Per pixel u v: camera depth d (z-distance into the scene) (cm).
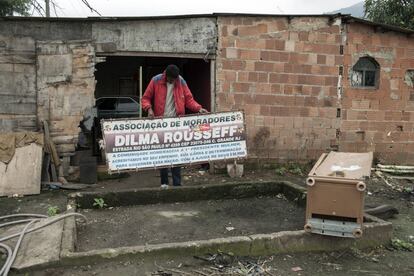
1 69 873
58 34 891
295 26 987
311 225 481
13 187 784
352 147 1054
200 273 421
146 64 1672
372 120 1062
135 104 1448
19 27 873
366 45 1040
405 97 1083
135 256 442
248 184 705
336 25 1010
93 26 904
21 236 486
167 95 731
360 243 503
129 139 716
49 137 884
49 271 422
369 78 1067
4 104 880
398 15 1403
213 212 628
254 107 984
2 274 411
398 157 1091
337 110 1033
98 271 422
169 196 670
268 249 475
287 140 1009
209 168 974
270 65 983
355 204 469
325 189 477
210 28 951
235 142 763
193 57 956
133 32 920
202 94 1116
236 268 435
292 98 1002
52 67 893
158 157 732
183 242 462
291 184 702
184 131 739
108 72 1834
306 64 1002
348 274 439
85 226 560
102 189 841
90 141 965
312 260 468
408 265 467
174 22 935
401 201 795
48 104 898
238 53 965
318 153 1030
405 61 1074
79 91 909
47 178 855
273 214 620
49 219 525
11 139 812
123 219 591
